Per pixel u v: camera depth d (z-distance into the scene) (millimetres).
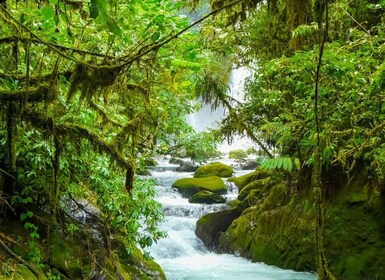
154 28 4395
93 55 3600
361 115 4703
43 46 3914
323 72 4461
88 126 4289
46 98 3471
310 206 7418
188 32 4602
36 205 5297
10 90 3549
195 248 9438
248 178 12148
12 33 3570
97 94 3707
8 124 3695
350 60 4441
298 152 5758
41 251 4777
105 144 3934
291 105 5629
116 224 5445
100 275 4996
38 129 3912
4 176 4945
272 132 5945
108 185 5191
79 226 5434
